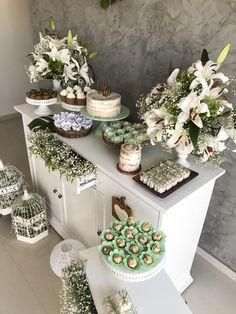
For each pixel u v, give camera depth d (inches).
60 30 94.4
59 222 82.2
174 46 61.1
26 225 75.8
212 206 69.4
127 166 51.3
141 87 72.3
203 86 41.9
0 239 81.3
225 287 70.2
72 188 58.2
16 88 153.6
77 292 43.8
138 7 64.7
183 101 42.0
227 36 52.1
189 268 68.4
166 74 65.0
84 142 62.6
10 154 122.3
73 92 70.2
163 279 40.1
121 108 65.4
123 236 40.1
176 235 54.4
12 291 67.4
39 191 87.0
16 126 147.9
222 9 51.1
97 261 42.9
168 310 36.3
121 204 52.8
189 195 48.0
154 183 47.3
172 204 45.7
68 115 65.5
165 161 53.7
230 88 55.1
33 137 64.4
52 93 74.4
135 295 37.9
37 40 112.3
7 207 83.6
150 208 47.8
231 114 46.8
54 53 67.6
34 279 70.2
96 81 85.7
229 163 61.3
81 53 72.4
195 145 43.9
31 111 76.6
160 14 61.0
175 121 45.7
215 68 44.5
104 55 79.4
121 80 77.3
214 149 48.2
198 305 65.8
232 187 63.1
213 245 73.9
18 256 76.4
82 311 41.7
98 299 37.4
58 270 66.9
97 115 60.4
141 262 36.6
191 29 56.9
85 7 79.3
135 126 61.0
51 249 78.7
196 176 52.2
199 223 60.6
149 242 39.2
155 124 48.3
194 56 58.6
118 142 56.4
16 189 82.4
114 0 68.6
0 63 143.3
